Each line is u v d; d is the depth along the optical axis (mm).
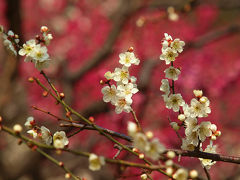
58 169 7000
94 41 9141
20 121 6043
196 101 2012
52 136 2068
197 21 9180
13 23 5684
